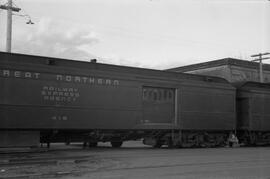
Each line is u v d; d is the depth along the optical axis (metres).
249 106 25.23
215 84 23.28
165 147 22.69
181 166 13.24
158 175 11.16
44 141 17.98
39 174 10.73
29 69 16.27
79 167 12.31
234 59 43.50
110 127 18.53
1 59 15.71
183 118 21.48
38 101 16.41
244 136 25.72
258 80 46.34
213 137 23.53
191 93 21.97
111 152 17.64
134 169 12.30
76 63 17.97
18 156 14.43
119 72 19.17
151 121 20.31
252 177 11.09
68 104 17.27
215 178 10.81
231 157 16.58
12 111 15.73
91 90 18.02
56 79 16.98
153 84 20.31
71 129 17.36
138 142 31.64
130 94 19.36
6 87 15.66
